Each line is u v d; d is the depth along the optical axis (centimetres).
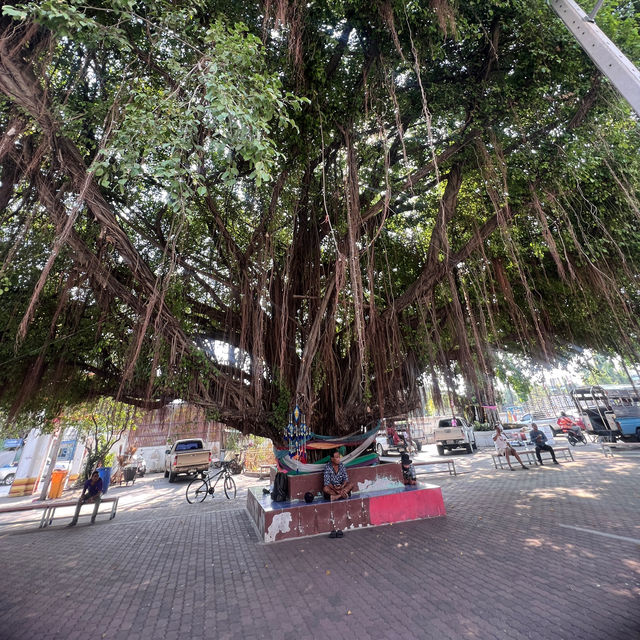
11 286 594
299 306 779
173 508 1048
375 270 855
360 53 599
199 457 1639
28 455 1530
